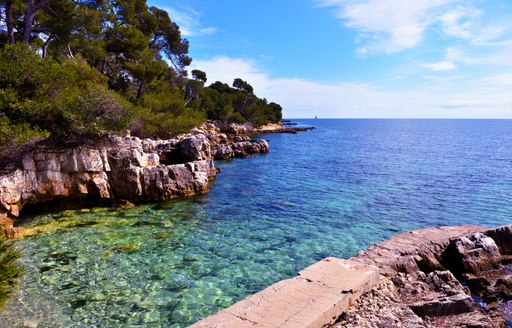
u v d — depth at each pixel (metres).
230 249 14.30
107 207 20.34
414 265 10.72
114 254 13.19
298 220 18.92
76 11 30.97
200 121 58.91
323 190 27.23
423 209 21.47
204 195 24.70
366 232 16.98
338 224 18.28
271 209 21.23
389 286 9.17
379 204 22.72
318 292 7.92
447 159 48.38
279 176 33.81
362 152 58.66
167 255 13.38
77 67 29.67
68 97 20.44
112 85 43.88
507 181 30.91
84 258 12.67
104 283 10.81
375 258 10.96
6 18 27.36
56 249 13.38
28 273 11.20
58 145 19.48
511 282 9.91
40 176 18.27
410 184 29.83
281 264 12.88
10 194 16.27
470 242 11.66
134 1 47.12
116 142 22.48
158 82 49.53
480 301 9.45
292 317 6.88
